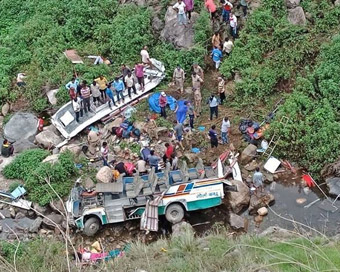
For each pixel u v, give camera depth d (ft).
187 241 51.62
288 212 65.21
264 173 70.38
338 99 73.72
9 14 100.12
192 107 76.69
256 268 41.63
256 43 82.69
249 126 74.74
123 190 64.90
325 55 78.07
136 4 93.09
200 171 65.62
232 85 80.69
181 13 84.33
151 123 75.92
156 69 84.02
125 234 64.28
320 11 85.61
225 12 84.74
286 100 75.72
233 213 65.10
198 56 83.25
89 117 78.79
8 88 86.63
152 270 46.55
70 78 83.97
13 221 67.41
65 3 96.73
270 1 86.07
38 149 75.46
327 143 69.87
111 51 88.48
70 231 64.49
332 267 40.47
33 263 48.83
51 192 68.08
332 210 64.75
